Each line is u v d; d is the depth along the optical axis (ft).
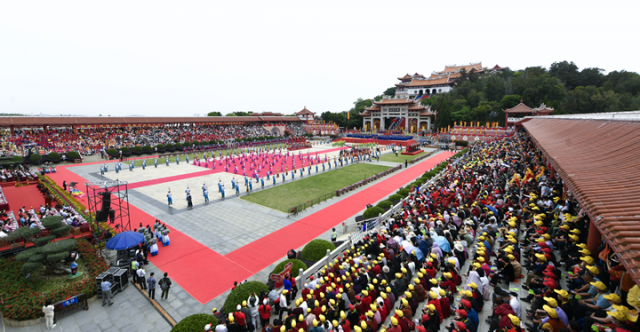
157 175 166.50
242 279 63.67
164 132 285.84
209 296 57.72
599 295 32.27
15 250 69.00
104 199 80.89
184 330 40.32
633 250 23.12
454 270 45.85
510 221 57.41
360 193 130.72
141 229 78.33
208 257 72.90
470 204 76.13
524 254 51.62
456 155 207.72
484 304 41.86
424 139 333.62
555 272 39.88
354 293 42.32
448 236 57.52
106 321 50.55
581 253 42.37
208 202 117.08
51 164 191.01
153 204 113.80
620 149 46.65
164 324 49.96
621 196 31.86
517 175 95.55
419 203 80.69
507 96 329.72
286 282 50.90
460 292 42.11
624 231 25.38
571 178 42.19
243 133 344.08
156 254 73.41
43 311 47.93
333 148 298.35
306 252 67.10
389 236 59.11
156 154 246.68
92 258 67.51
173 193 129.29
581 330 26.94
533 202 68.95
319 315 36.47
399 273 46.57
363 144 314.76
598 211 30.17
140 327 49.24
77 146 217.97
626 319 26.37
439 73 489.26
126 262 64.39
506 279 45.55
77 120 240.12
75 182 133.59
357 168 191.62
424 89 479.82
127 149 225.56
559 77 372.99
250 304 44.57
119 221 94.89
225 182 150.51
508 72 422.00
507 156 141.59
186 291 59.26
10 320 48.93
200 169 185.26
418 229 63.05
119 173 171.01
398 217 75.97
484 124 327.06
